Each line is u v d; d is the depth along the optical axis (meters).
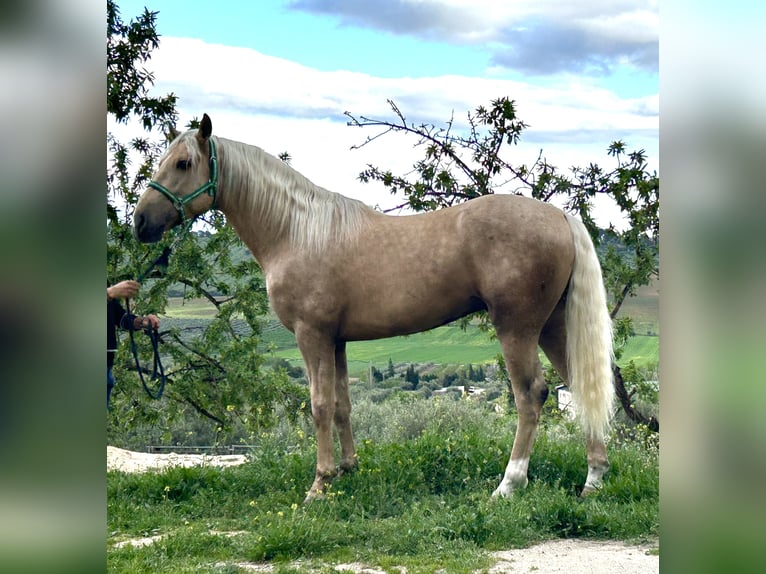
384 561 4.18
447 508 4.96
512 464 5.27
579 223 5.28
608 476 5.48
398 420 11.28
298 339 5.56
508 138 9.24
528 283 5.06
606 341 5.14
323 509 5.16
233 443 15.47
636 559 4.03
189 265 12.31
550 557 4.14
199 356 13.14
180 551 4.45
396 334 5.54
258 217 5.62
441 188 9.45
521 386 5.23
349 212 5.56
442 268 5.24
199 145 5.47
